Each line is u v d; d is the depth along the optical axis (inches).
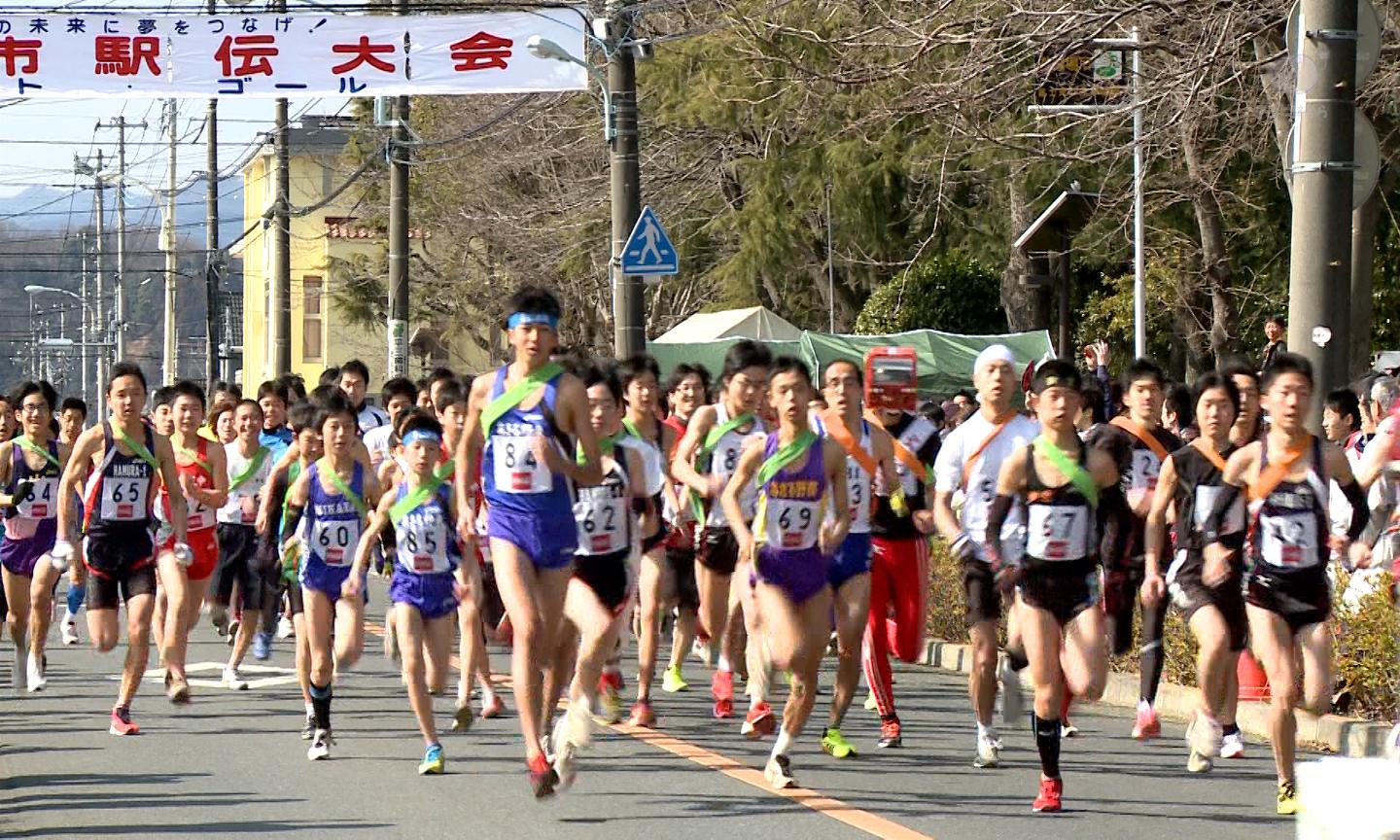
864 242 3002.0
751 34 2118.6
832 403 973.8
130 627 1112.2
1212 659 935.0
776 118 2674.7
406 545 974.4
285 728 1134.4
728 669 1168.8
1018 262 2751.0
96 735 1109.7
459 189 3885.3
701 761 1001.5
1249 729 1133.1
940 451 992.9
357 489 1035.3
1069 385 843.4
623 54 1999.3
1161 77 1766.7
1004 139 1876.2
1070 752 1040.8
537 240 3698.3
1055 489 845.8
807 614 899.4
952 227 2913.4
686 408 1283.2
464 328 4729.3
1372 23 1146.0
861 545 986.7
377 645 1604.3
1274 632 846.5
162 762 1012.5
